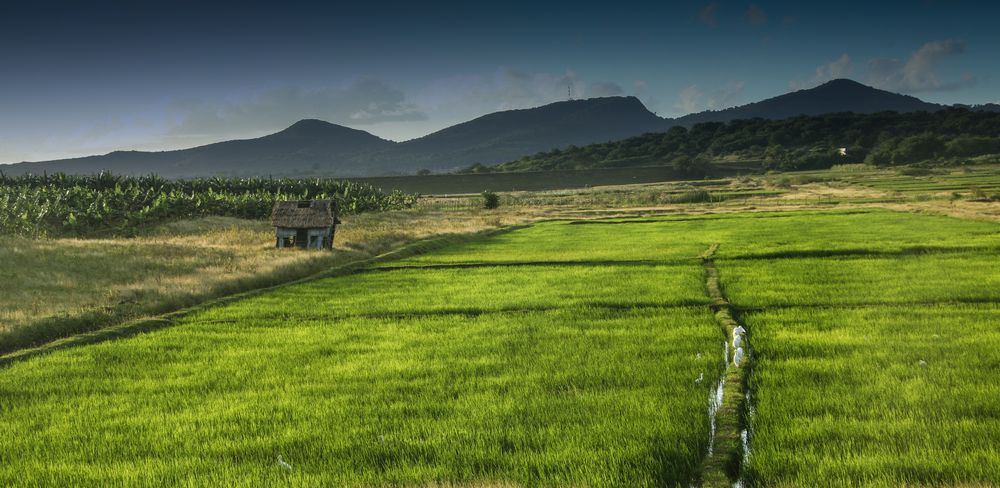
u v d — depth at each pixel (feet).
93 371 45.93
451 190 547.90
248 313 67.46
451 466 28.07
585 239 151.33
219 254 105.70
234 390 40.98
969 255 94.12
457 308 66.95
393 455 29.68
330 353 49.83
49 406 38.52
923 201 249.75
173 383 42.57
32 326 57.98
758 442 29.48
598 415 33.73
